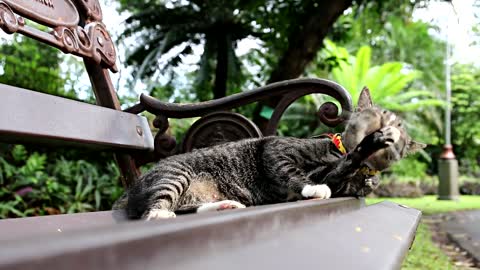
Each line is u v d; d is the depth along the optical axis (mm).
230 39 7523
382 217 1336
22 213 4156
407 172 14664
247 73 9117
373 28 9289
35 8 1605
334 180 2166
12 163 4777
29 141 1499
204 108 2404
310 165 2402
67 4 1852
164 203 1956
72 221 1316
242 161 2381
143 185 2031
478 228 6715
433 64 17844
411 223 1521
